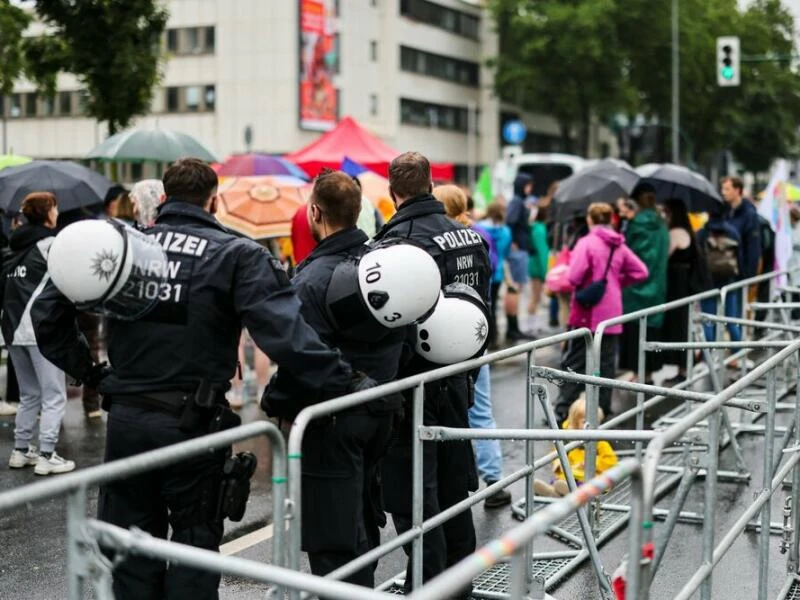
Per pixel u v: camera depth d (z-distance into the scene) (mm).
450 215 6738
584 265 9328
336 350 4254
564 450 5719
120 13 15805
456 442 5324
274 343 4117
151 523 4277
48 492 2885
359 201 4648
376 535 4977
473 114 74312
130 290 4055
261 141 56719
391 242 4668
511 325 15531
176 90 58156
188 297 4168
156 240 4238
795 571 5957
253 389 11258
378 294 4383
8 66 20359
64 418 9977
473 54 74062
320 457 4410
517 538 2586
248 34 56750
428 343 5035
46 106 58750
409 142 67000
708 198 12406
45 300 4363
